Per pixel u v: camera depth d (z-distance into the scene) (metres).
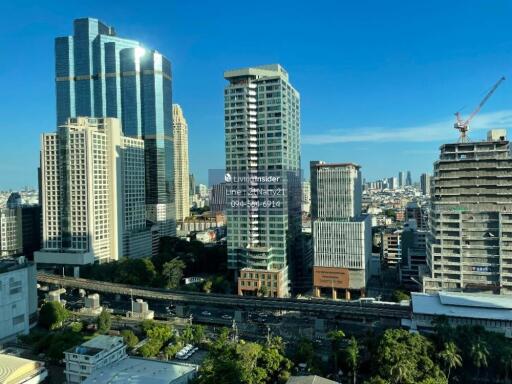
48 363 174.62
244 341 182.12
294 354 167.75
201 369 142.38
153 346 178.75
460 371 155.00
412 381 131.38
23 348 192.12
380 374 141.00
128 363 151.00
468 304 194.62
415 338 150.62
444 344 150.50
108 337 171.12
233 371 135.50
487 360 150.50
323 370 159.12
